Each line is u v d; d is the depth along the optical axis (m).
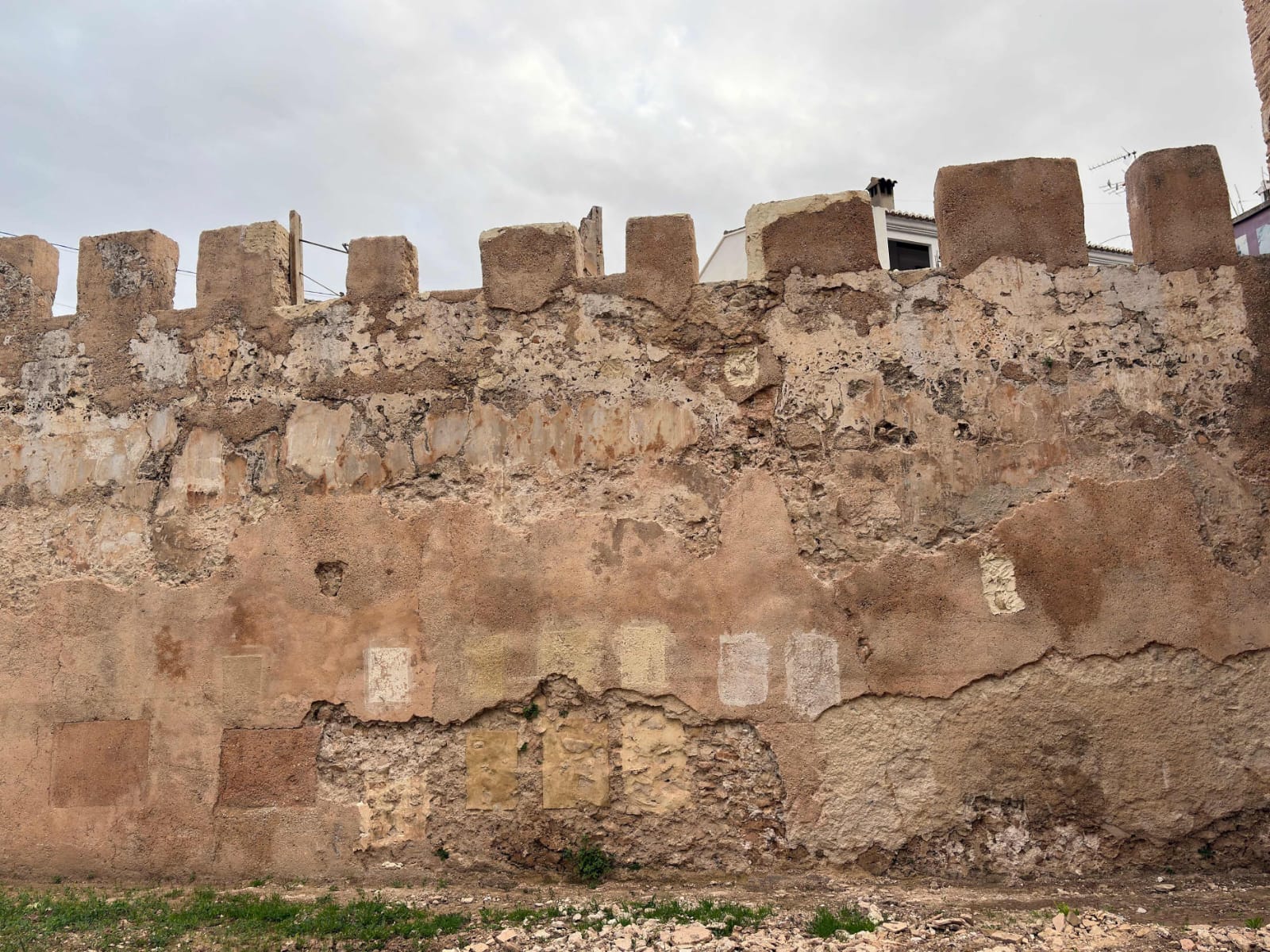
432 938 3.94
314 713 5.09
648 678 4.82
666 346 5.12
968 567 4.69
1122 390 4.76
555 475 5.09
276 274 5.60
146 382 5.59
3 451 5.70
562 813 4.81
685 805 4.71
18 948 3.98
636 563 4.93
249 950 3.90
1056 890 4.29
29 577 5.50
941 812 4.54
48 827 5.22
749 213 5.21
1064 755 4.51
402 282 5.41
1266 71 6.86
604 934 3.88
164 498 5.44
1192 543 4.59
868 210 5.09
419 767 4.96
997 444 4.78
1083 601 4.59
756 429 4.98
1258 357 4.71
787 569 4.80
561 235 5.31
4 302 5.88
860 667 4.68
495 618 5.00
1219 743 4.44
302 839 4.98
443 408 5.25
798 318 5.04
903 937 3.70
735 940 3.75
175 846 5.09
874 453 4.86
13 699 5.38
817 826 4.61
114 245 5.78
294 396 5.41
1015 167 5.00
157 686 5.25
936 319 4.94
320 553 5.21
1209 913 3.87
